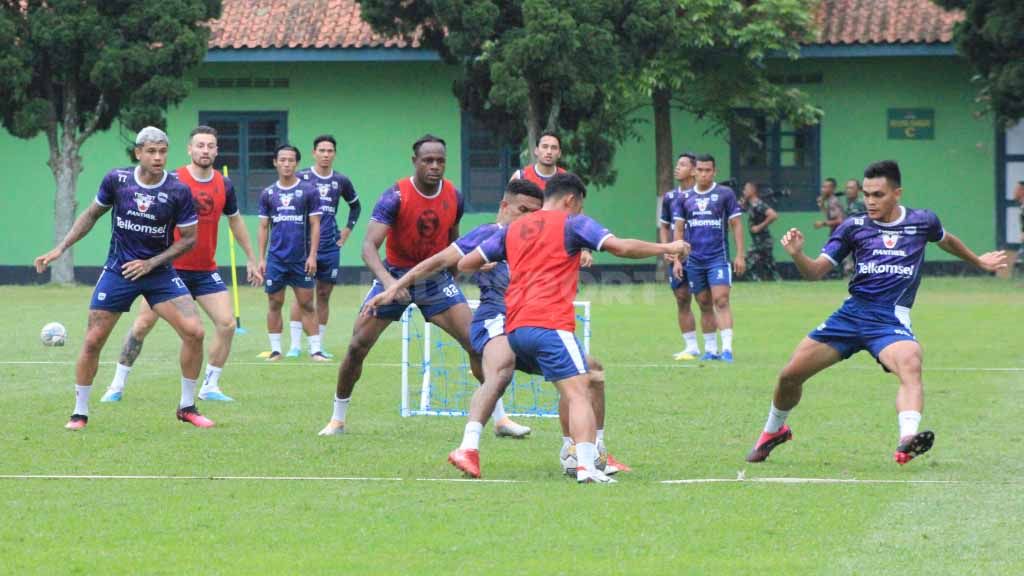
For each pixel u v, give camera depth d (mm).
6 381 36344
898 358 23734
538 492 21812
